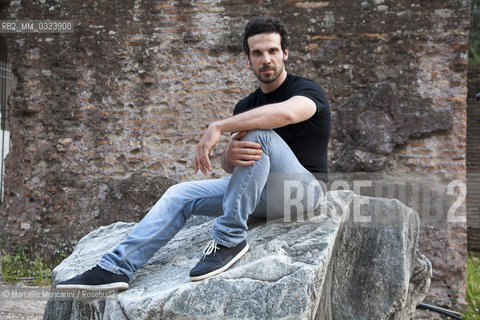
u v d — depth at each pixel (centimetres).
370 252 250
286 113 202
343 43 480
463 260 456
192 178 494
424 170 466
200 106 496
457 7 463
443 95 464
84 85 507
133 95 502
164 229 216
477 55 1061
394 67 472
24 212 508
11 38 512
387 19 474
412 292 288
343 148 477
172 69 499
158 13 500
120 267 204
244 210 200
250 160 197
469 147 763
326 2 482
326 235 208
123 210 495
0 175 540
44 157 508
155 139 500
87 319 207
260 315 177
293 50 486
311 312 179
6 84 698
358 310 244
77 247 287
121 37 503
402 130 466
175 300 186
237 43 490
